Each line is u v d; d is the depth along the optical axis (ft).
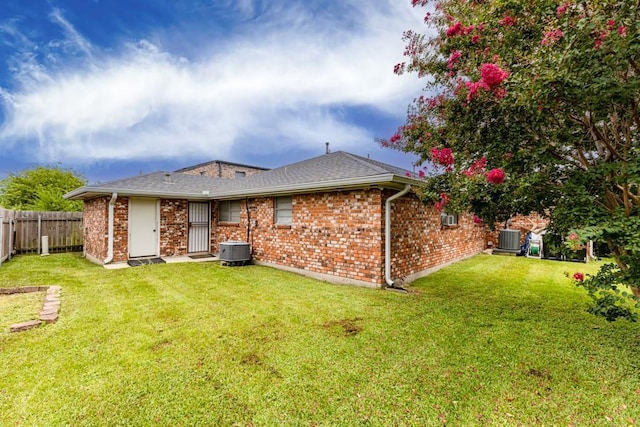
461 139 15.93
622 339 13.55
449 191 17.16
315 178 26.22
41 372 10.59
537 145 13.58
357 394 9.57
